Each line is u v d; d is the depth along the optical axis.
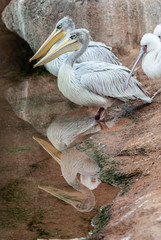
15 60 12.03
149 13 11.25
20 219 5.48
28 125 8.41
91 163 6.77
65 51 8.43
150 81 9.29
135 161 6.42
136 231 4.52
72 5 11.22
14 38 12.61
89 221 5.34
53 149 7.40
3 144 7.64
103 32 11.19
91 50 9.38
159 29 8.62
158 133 6.78
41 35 11.58
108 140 7.28
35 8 11.58
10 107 9.26
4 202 5.85
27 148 7.48
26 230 5.25
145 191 5.35
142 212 4.79
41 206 5.71
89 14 11.11
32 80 10.91
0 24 12.72
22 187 6.23
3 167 6.82
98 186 6.14
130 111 8.36
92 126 8.10
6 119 8.69
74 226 5.27
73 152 7.22
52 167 6.79
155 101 8.41
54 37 9.51
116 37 11.23
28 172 6.66
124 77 8.31
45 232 5.16
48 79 10.92
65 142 7.62
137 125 7.55
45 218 5.45
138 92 8.34
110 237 4.77
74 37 8.29
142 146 6.60
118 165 6.48
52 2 11.38
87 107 9.11
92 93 8.10
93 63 8.38
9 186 6.27
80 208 5.61
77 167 6.72
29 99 9.68
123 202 5.45
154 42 7.88
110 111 8.60
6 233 5.19
